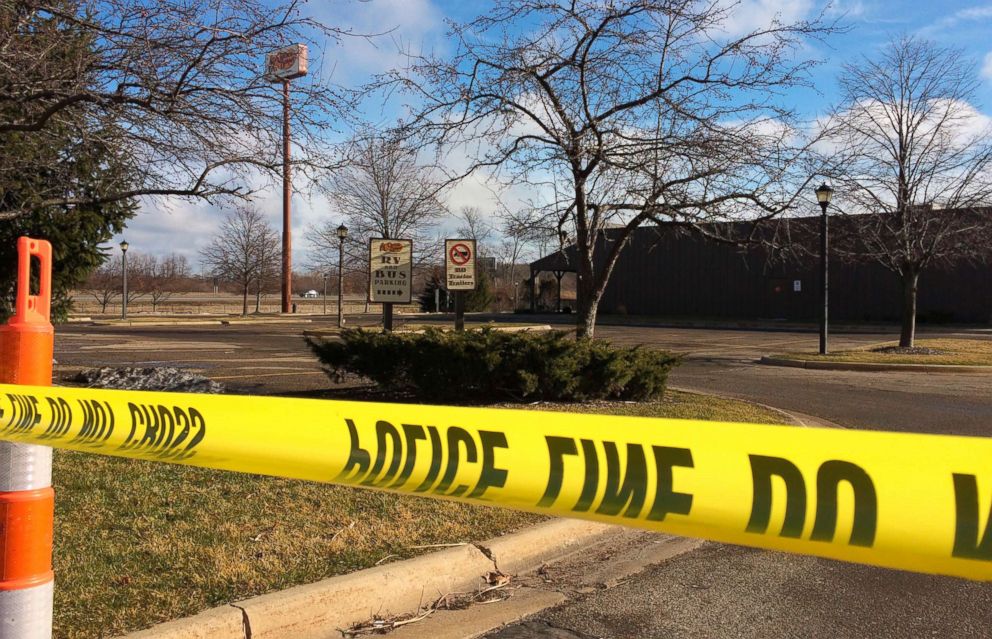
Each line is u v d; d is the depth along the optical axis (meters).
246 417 2.28
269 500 5.16
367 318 42.16
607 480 1.79
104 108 6.29
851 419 10.09
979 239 18.69
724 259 42.72
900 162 17.75
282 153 7.07
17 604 2.17
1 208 8.31
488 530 4.73
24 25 6.30
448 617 3.82
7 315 11.29
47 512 2.26
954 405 11.41
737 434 1.66
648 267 45.53
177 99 6.26
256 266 47.44
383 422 2.10
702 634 3.65
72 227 11.36
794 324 36.34
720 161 8.82
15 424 2.21
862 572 4.51
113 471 5.76
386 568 3.98
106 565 3.95
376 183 30.00
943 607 3.98
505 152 9.56
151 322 35.62
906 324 19.94
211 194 6.99
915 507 1.47
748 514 1.62
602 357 9.52
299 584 3.76
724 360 18.98
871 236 19.33
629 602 4.04
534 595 4.12
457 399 9.41
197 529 4.55
